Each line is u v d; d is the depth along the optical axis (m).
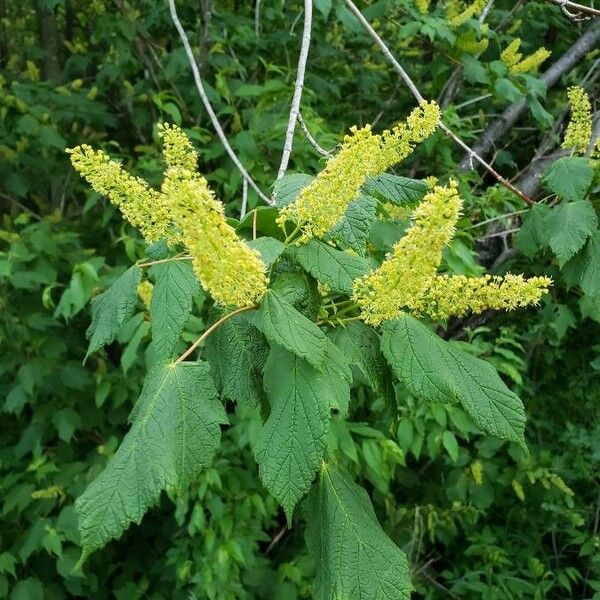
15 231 5.59
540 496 5.18
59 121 5.30
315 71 5.50
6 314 4.62
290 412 1.53
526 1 5.37
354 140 1.64
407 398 4.21
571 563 5.47
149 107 5.49
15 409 4.57
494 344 5.21
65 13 6.56
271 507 4.37
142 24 5.24
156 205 1.83
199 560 4.38
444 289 1.75
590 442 4.97
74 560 4.39
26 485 4.48
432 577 5.06
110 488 1.57
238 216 4.47
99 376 4.44
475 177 4.61
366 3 4.71
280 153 4.40
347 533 1.69
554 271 4.02
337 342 1.77
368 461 3.91
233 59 4.92
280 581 4.42
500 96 4.27
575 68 5.29
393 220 2.58
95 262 4.02
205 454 1.63
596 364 4.85
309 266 1.70
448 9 4.40
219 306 1.92
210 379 1.70
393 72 5.66
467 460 4.89
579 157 2.86
